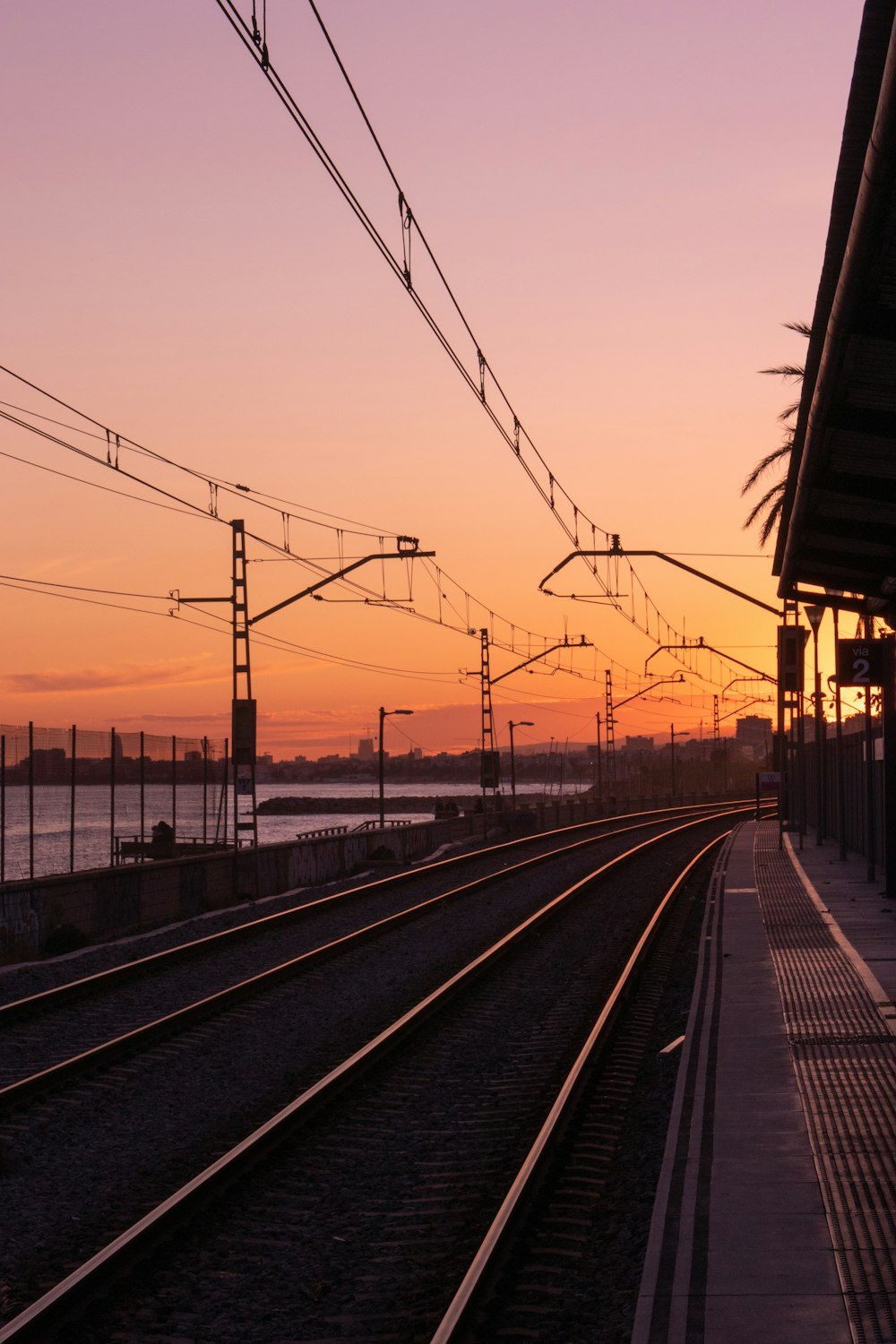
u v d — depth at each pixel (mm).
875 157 6941
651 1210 7938
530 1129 10203
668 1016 15133
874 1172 7926
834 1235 6840
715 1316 5844
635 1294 6648
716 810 96562
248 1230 7879
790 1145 8578
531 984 17906
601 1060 12617
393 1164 9352
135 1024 14859
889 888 25141
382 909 28359
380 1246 7598
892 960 16781
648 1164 8953
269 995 16688
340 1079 11383
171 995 16875
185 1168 9211
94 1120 10711
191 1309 6746
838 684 27094
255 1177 8891
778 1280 6246
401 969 19078
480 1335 6336
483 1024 14992
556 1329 6387
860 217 7777
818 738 43969
